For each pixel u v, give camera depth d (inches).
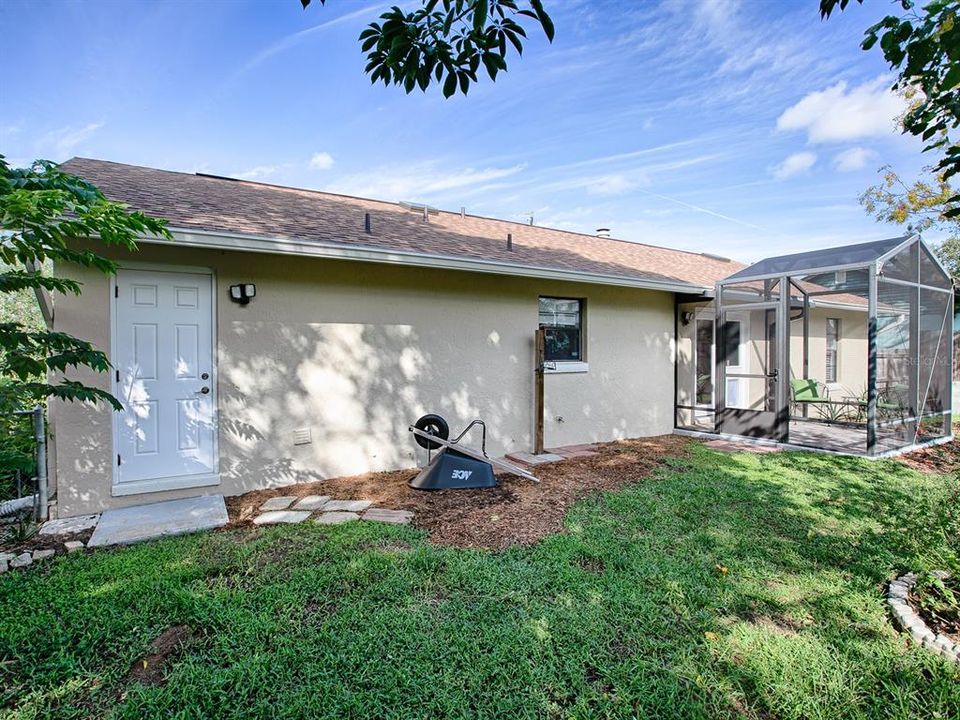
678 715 86.7
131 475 197.9
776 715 87.8
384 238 252.4
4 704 88.2
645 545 158.7
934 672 97.7
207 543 158.6
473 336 284.2
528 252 327.6
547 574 136.9
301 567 140.0
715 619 116.6
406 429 260.8
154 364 201.5
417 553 148.9
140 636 106.7
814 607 122.6
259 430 221.3
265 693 90.2
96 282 189.3
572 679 95.0
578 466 268.8
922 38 104.4
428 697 89.8
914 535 146.6
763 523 180.9
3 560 145.3
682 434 377.7
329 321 238.1
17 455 169.6
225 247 191.8
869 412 291.6
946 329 366.3
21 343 143.3
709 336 409.7
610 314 348.5
